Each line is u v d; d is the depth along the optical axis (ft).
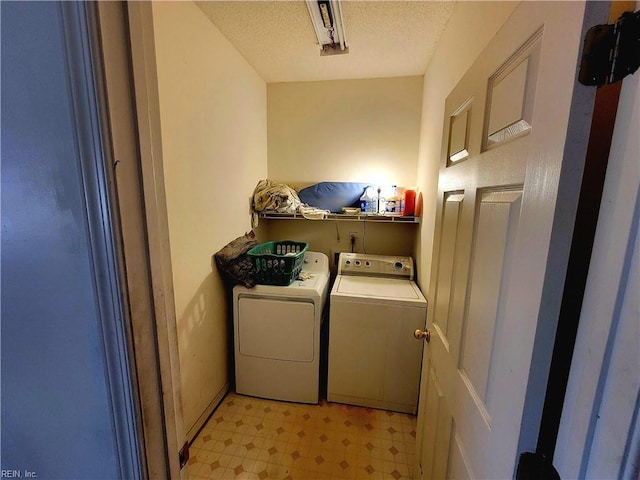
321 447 5.50
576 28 1.42
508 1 3.02
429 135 6.71
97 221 1.45
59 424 1.80
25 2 1.34
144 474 1.76
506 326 2.02
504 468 1.94
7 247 1.62
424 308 6.07
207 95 5.49
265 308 6.43
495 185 2.27
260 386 6.75
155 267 1.72
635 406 1.18
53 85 1.36
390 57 6.81
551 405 1.66
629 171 1.25
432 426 3.84
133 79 1.49
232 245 6.53
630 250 1.23
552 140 1.57
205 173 5.58
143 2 1.58
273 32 5.79
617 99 1.34
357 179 8.53
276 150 8.74
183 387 5.27
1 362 1.80
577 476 1.47
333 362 6.53
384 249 8.77
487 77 2.48
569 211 1.49
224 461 5.18
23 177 1.50
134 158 1.53
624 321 1.24
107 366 1.61
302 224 9.02
